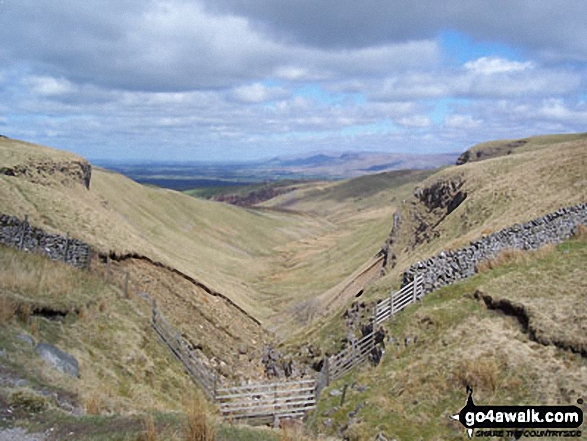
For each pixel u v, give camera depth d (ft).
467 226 124.67
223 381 84.58
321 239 444.14
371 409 51.90
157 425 39.17
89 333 65.16
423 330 63.00
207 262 255.50
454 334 58.70
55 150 215.31
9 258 75.00
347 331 93.56
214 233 367.25
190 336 95.30
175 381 68.13
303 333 119.55
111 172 361.51
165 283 124.16
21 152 174.09
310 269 270.05
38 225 113.09
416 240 163.73
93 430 37.35
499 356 50.93
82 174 203.10
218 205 472.44
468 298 65.10
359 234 336.90
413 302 71.05
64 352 55.31
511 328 56.03
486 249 73.31
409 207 182.91
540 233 73.36
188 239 299.79
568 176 115.03
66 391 45.01
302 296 195.72
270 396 70.90
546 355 48.91
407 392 52.11
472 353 53.06
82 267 89.81
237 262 288.71
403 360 59.11
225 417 57.06
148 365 66.80
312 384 73.36
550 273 63.21
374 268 171.32
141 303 86.53
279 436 43.29
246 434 41.45
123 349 66.74
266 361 107.24
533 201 110.63
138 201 327.26
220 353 101.04
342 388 60.80
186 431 37.55
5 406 38.70
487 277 67.92
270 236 434.30
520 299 58.34
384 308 70.79
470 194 147.33
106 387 53.06
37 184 150.00
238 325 135.13
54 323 62.44
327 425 54.03
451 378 50.70
